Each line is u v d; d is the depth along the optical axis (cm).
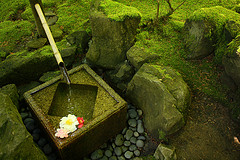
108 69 332
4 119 162
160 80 250
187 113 254
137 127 272
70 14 425
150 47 310
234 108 246
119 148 254
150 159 237
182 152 234
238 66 225
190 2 397
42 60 315
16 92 286
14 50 367
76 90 274
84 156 241
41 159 174
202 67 288
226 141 234
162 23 353
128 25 293
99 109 232
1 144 149
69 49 337
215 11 284
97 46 318
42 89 254
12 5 461
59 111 252
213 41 280
